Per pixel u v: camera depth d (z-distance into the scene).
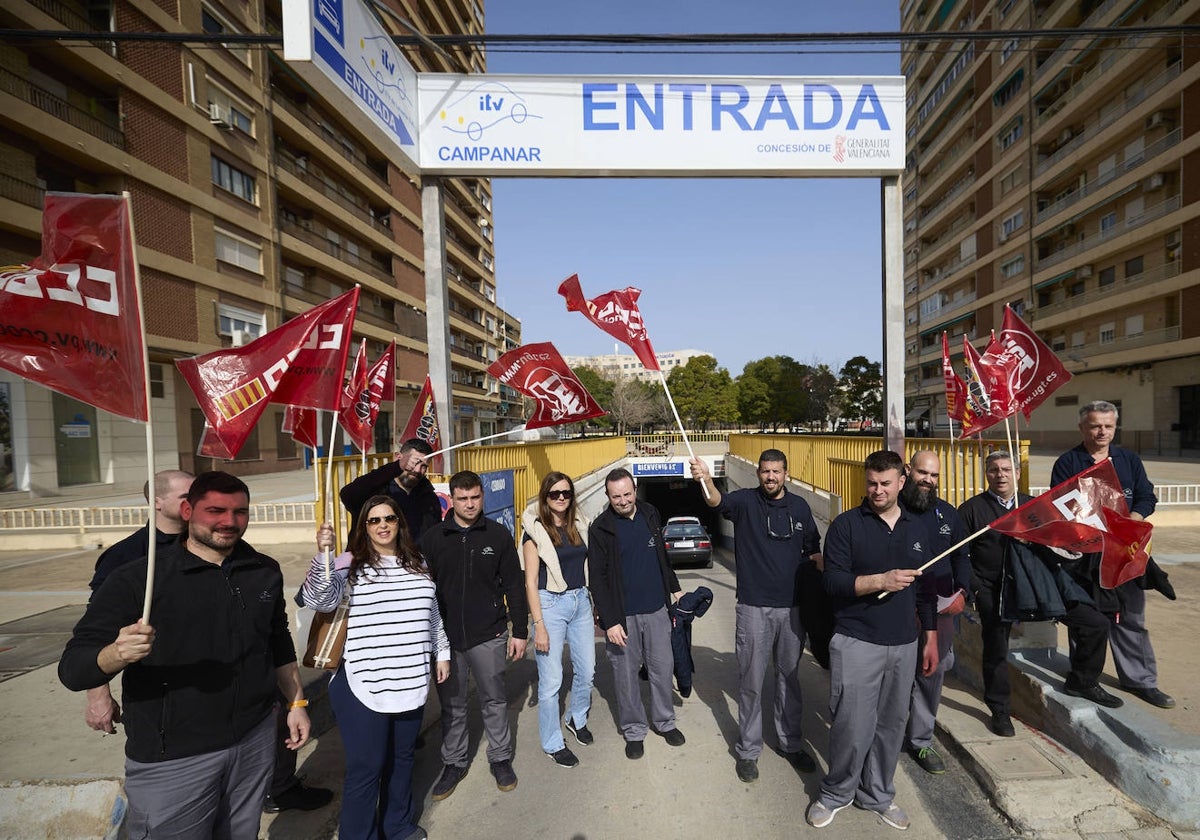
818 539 3.54
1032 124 31.19
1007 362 4.96
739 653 3.49
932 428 44.53
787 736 3.51
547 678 3.59
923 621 3.09
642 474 23.69
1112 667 3.97
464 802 3.23
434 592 2.96
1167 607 5.43
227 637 2.16
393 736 2.83
